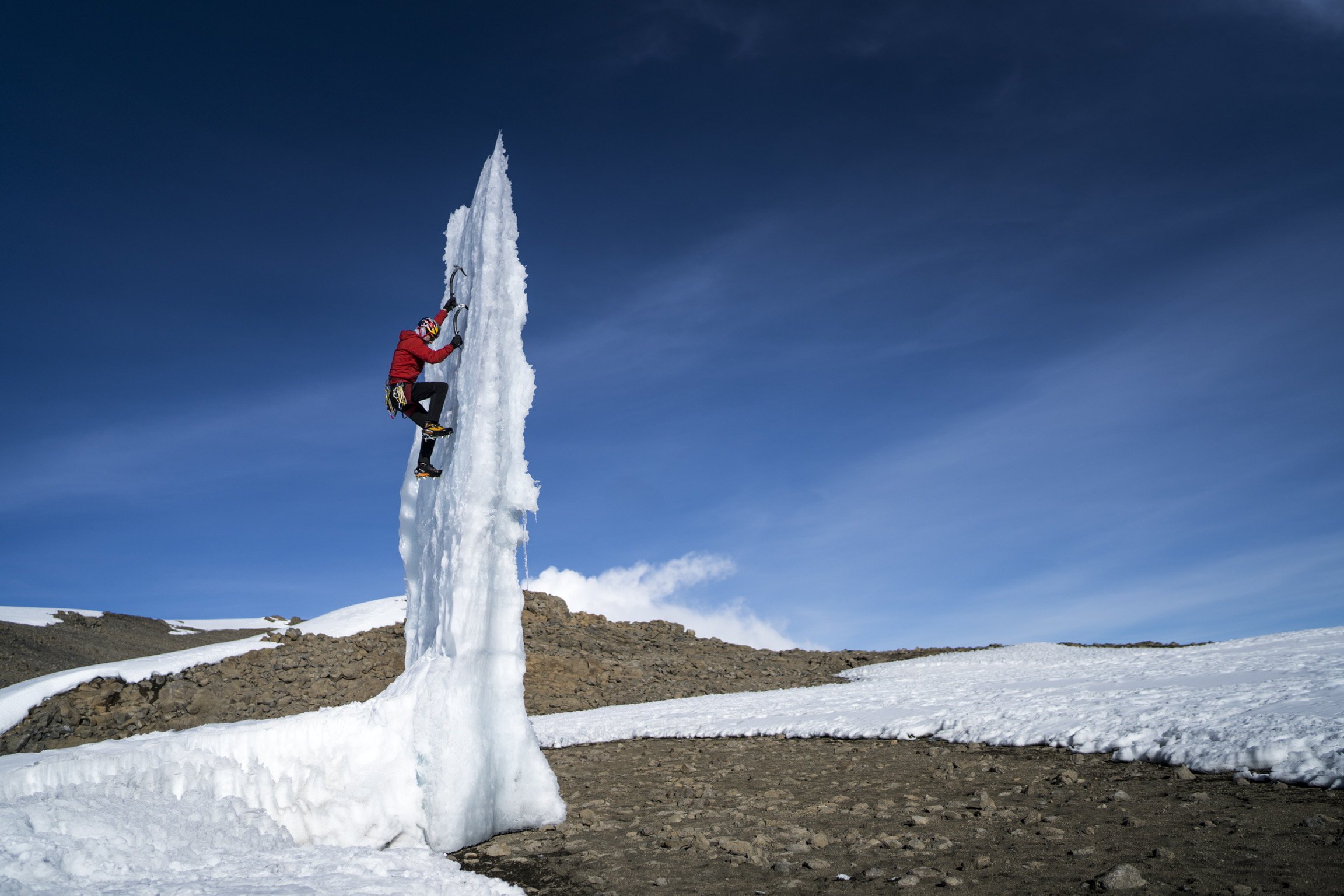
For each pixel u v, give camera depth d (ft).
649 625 125.18
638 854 22.91
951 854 20.42
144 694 74.74
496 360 29.12
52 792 24.72
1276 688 37.45
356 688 78.18
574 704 85.71
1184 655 69.41
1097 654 85.61
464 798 25.59
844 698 66.18
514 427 29.35
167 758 26.48
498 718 28.27
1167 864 17.97
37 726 66.18
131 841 21.91
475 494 28.12
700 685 92.07
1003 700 50.55
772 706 65.21
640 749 51.72
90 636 107.34
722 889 18.98
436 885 19.92
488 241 30.22
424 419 29.55
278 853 22.90
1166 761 29.32
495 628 28.84
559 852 23.97
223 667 82.02
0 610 109.81
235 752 26.58
